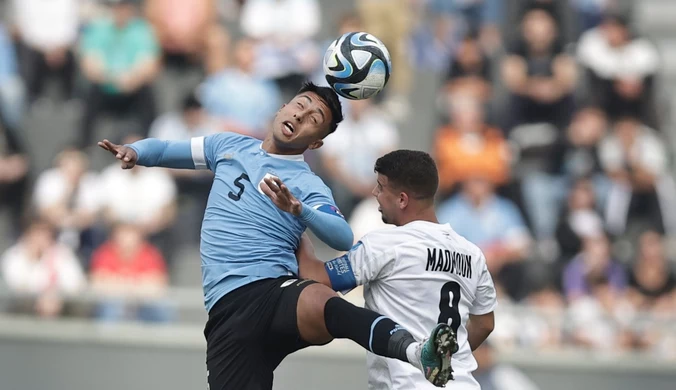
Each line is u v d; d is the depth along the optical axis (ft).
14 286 121.49
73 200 128.98
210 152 64.85
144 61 142.20
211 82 138.62
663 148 144.25
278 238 61.41
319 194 61.36
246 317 60.13
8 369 120.06
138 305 120.26
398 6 147.74
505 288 127.24
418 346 54.54
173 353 119.34
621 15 156.76
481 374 112.98
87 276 124.67
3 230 134.51
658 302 128.57
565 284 128.16
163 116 140.77
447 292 61.52
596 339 121.60
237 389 60.54
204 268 61.93
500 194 133.59
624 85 145.79
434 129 143.84
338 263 61.46
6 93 142.51
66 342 119.85
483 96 141.90
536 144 139.54
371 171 132.98
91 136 139.44
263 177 62.13
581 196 134.21
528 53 145.79
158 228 127.75
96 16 144.25
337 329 57.77
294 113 62.34
